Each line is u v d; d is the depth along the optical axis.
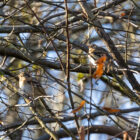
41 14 15.93
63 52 11.45
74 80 13.34
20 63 16.42
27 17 14.76
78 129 8.56
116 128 11.84
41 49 11.49
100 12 11.72
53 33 11.41
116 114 9.92
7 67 14.70
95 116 12.28
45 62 11.64
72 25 11.60
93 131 11.80
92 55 11.13
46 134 12.19
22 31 11.61
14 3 15.29
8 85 11.40
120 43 12.55
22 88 11.98
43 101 9.59
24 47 11.20
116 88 13.84
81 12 11.29
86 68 11.74
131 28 14.96
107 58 10.67
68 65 8.65
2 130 11.05
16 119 12.06
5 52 12.23
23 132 12.44
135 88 11.50
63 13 12.94
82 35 14.78
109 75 11.95
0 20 12.82
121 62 11.32
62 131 11.98
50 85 10.48
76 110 7.95
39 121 10.13
